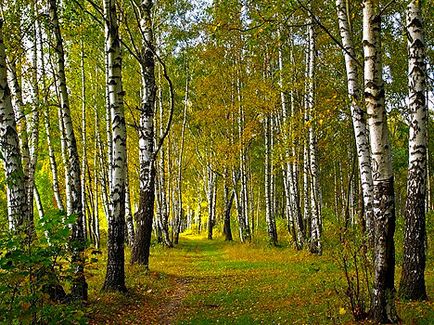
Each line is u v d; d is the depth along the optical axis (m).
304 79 21.70
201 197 64.12
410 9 10.30
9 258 5.04
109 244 12.57
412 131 10.40
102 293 12.07
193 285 16.05
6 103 8.00
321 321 9.01
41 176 34.50
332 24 20.19
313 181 23.41
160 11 28.47
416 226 10.26
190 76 36.88
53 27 11.04
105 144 33.44
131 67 28.69
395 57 21.64
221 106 33.12
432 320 8.06
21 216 7.83
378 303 8.29
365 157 11.12
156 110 34.94
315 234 23.25
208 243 40.84
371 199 11.15
